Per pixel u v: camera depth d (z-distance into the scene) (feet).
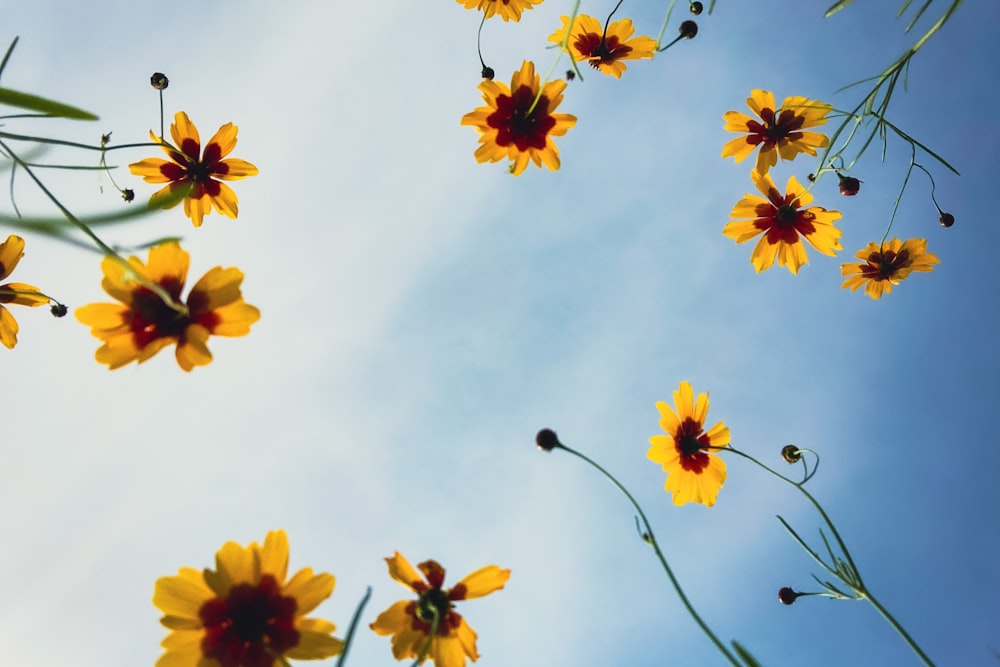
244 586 0.82
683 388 1.12
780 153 1.21
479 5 1.25
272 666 0.82
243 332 0.86
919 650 0.91
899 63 0.94
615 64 1.24
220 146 1.18
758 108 1.20
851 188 1.14
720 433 1.12
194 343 0.84
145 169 1.16
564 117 1.09
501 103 1.08
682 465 1.11
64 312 1.07
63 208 0.80
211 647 0.81
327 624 0.83
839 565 0.96
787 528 0.98
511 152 1.09
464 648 0.90
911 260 1.32
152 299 0.85
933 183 1.10
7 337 1.05
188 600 0.81
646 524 0.90
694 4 1.19
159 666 0.80
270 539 0.83
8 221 0.79
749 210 1.22
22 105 0.77
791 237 1.22
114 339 0.84
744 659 0.84
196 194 1.18
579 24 1.22
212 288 0.85
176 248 0.85
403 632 0.90
